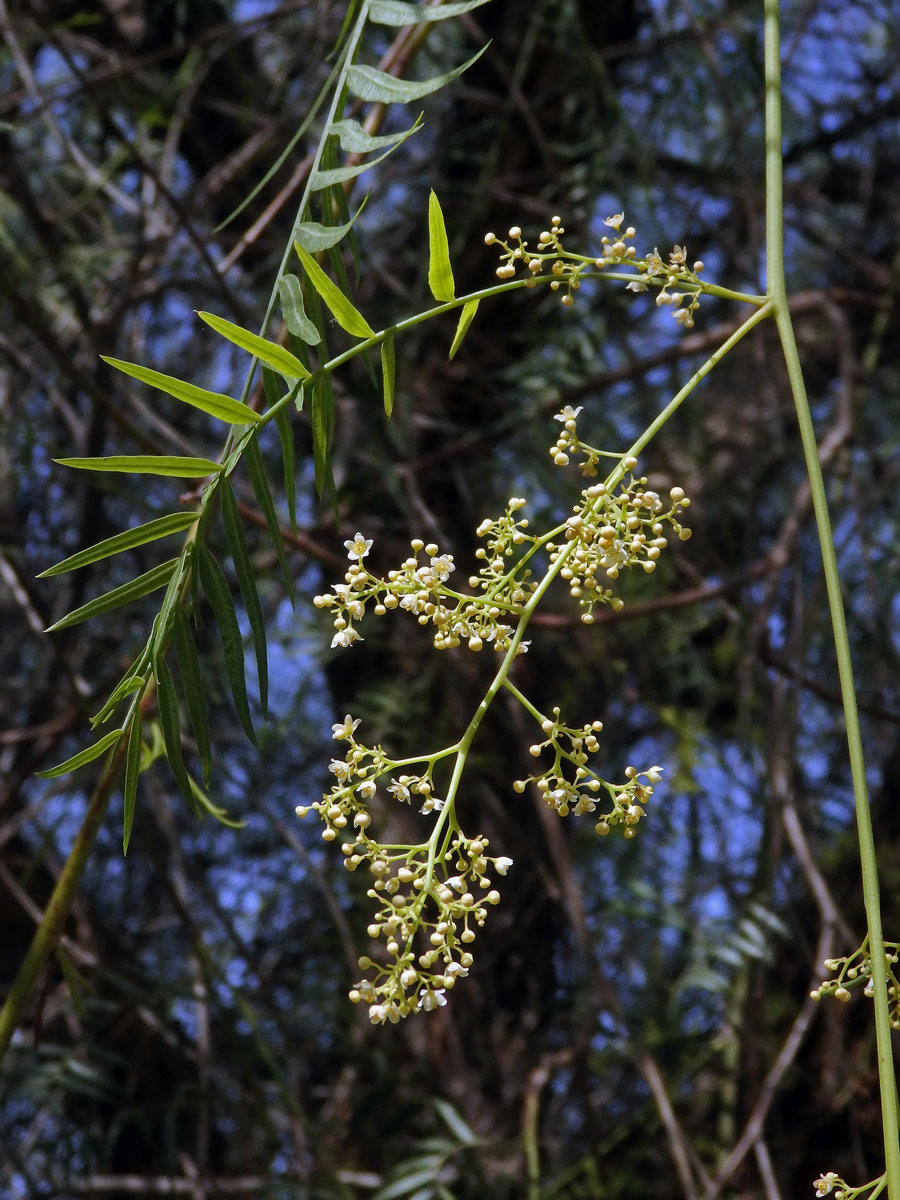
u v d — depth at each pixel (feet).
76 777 2.26
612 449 2.51
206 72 2.50
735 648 2.49
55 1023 2.40
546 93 2.44
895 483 2.60
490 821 2.48
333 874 2.42
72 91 2.36
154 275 2.65
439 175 2.52
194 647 0.90
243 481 2.53
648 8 2.69
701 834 2.45
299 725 2.68
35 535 2.60
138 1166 2.34
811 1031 2.34
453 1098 2.35
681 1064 2.24
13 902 2.44
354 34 1.07
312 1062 2.51
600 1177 2.33
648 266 0.93
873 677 2.43
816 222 3.13
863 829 0.81
